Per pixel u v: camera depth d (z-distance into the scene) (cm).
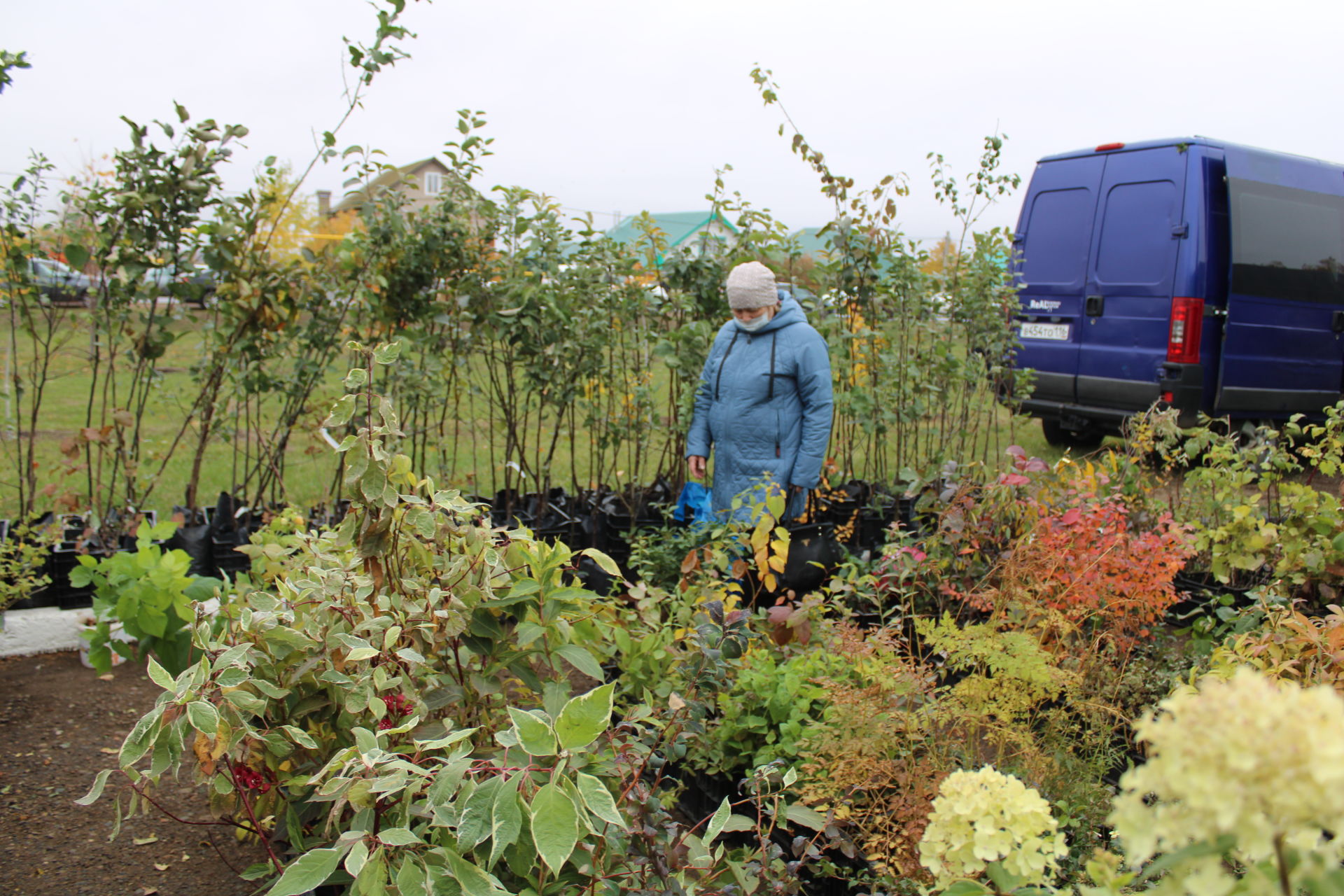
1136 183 736
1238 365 723
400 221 425
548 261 496
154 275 416
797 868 186
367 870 147
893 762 203
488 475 628
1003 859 108
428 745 161
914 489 394
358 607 203
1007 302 609
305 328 443
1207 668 272
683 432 529
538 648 219
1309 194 763
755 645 298
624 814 172
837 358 546
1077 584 259
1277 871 76
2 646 365
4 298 402
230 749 182
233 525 435
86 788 280
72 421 774
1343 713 69
